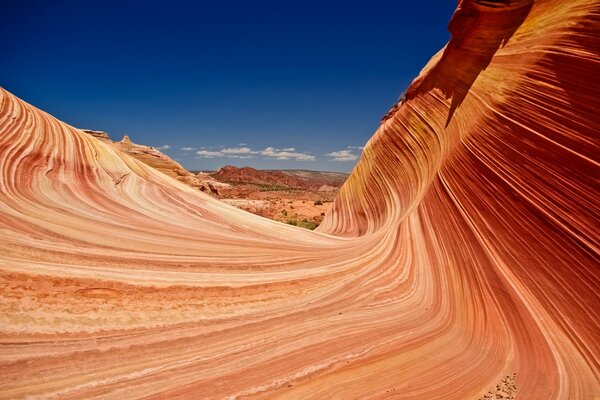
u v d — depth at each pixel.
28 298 5.00
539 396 4.17
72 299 5.31
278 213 39.53
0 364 3.82
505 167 7.52
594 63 6.05
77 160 12.97
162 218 11.85
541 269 5.79
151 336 4.98
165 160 37.69
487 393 4.26
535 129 7.02
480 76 11.34
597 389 4.18
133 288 6.12
